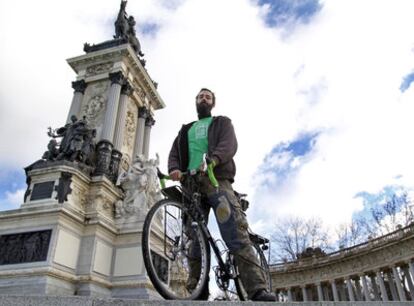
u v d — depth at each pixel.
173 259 4.77
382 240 39.78
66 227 18.94
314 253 47.91
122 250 20.84
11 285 16.55
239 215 5.07
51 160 22.09
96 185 22.30
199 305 3.27
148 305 3.14
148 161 25.09
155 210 4.67
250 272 4.73
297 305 3.51
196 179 5.27
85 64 31.30
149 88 34.47
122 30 34.50
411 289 38.34
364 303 3.58
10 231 18.62
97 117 28.31
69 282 17.92
